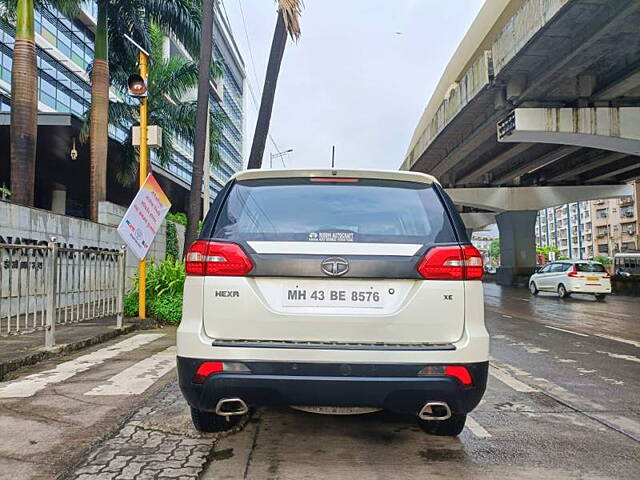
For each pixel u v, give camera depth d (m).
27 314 6.94
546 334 10.87
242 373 3.32
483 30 18.31
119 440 4.11
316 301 3.40
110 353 7.57
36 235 11.04
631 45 14.14
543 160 28.25
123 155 21.16
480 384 3.42
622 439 4.27
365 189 3.72
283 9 10.99
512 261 38.94
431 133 25.45
